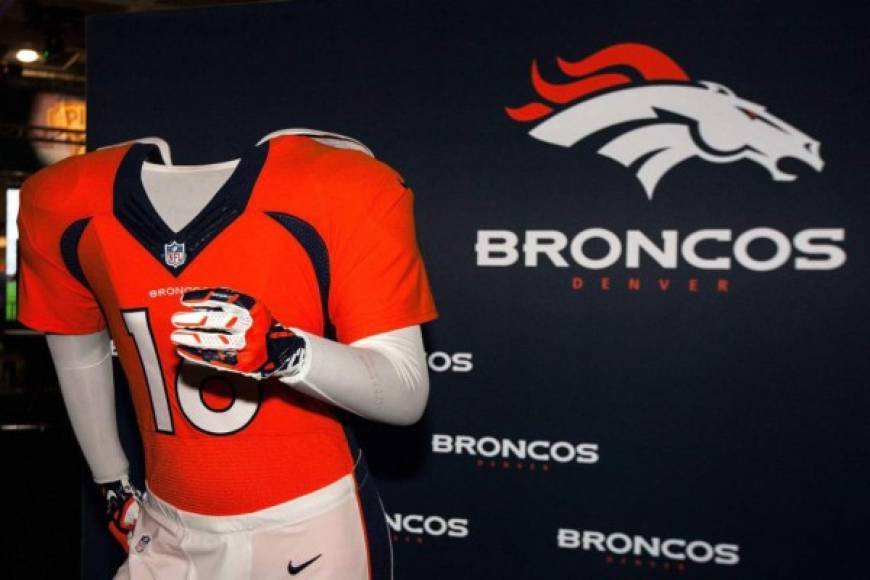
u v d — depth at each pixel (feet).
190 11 6.98
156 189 3.22
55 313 3.52
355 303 3.04
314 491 3.27
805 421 5.96
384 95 6.61
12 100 24.61
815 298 5.89
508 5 6.31
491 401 6.56
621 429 6.31
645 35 6.07
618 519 6.37
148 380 3.31
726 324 6.05
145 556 3.54
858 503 5.90
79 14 17.49
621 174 6.17
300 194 3.05
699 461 6.17
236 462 3.20
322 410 3.33
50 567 8.69
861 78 5.72
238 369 2.47
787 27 5.82
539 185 6.33
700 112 6.00
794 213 5.88
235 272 3.06
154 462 3.45
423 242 6.59
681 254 6.09
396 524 6.84
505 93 6.36
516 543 6.58
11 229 22.90
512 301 6.45
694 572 6.25
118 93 7.20
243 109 6.91
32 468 13.20
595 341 6.31
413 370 3.05
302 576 3.21
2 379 20.22
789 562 6.06
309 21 6.73
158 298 3.12
